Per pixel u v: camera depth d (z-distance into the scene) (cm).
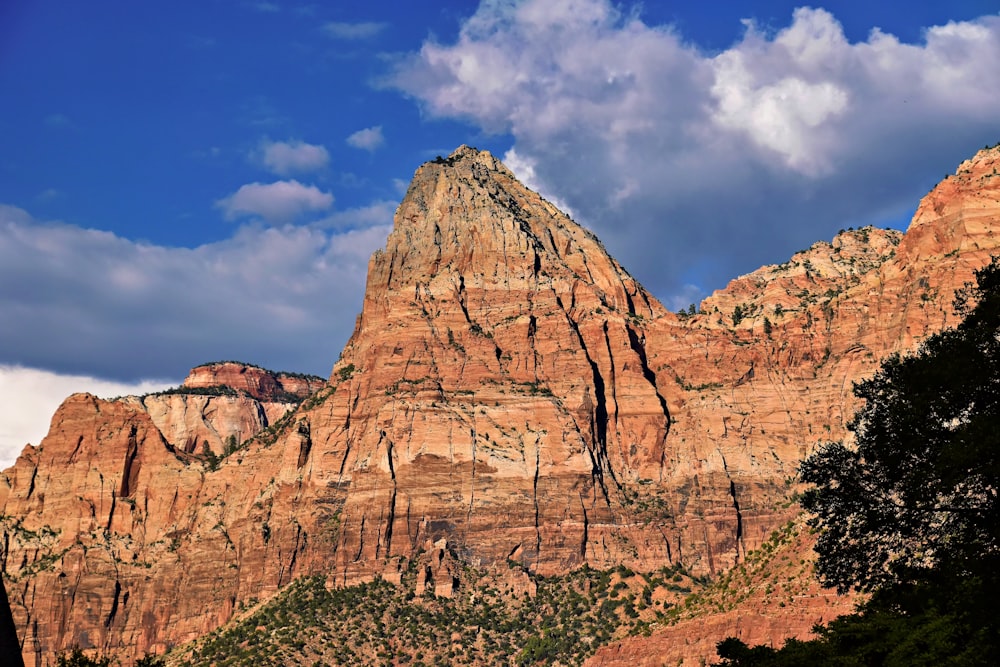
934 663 9175
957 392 9231
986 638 8862
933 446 9381
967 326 9506
